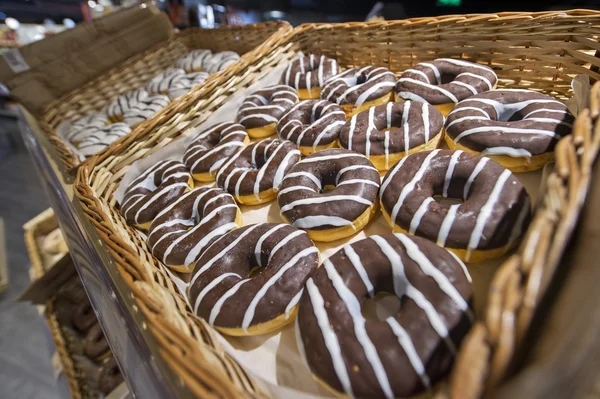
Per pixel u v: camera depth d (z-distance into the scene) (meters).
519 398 0.10
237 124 0.40
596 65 0.28
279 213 0.32
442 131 0.31
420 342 0.18
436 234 0.23
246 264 0.26
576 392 0.10
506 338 0.13
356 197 0.27
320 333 0.20
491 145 0.27
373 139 0.31
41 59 0.54
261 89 0.43
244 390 0.19
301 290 0.23
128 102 0.54
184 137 0.40
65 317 0.45
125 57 0.62
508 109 0.30
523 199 0.23
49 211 0.59
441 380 0.17
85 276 0.32
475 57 0.36
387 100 0.37
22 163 0.79
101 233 0.26
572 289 0.13
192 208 0.32
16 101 0.55
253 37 0.55
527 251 0.15
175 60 0.65
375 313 0.22
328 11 0.68
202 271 0.26
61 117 0.55
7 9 0.68
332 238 0.27
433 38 0.37
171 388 0.19
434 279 0.20
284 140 0.35
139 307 0.22
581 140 0.19
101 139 0.46
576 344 0.10
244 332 0.23
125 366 0.24
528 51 0.32
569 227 0.15
